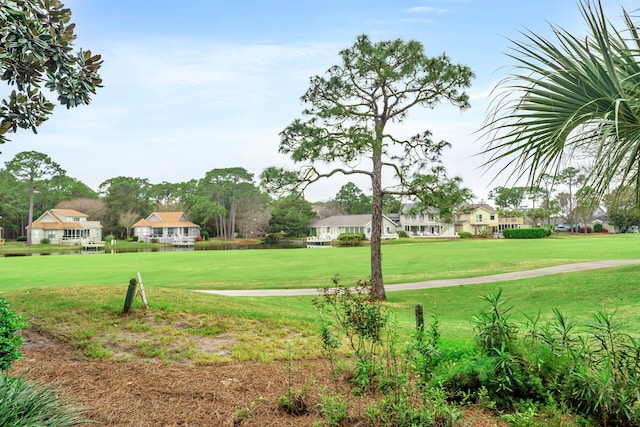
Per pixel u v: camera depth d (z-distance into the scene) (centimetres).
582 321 995
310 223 8394
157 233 8031
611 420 361
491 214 7694
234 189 8525
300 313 998
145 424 367
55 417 340
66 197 8444
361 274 2370
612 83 320
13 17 449
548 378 400
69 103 517
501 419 377
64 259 3581
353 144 1587
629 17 341
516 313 1250
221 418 382
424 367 441
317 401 416
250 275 2348
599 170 335
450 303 1522
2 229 7200
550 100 353
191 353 618
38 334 695
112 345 651
